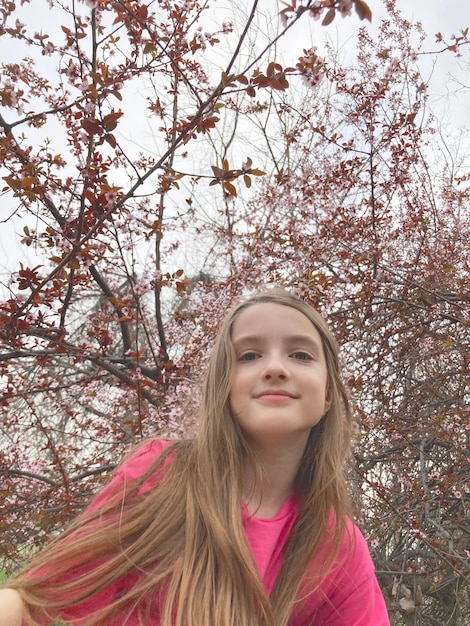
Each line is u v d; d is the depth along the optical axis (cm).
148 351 423
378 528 305
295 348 143
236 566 124
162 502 137
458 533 342
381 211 388
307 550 137
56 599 120
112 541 128
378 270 385
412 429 338
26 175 249
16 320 270
